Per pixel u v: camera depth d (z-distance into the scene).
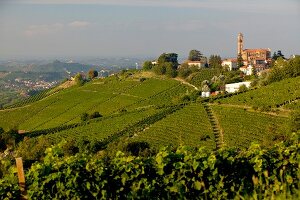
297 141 11.84
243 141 56.03
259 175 11.01
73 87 142.38
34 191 10.37
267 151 11.33
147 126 70.19
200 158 10.91
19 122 110.56
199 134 61.50
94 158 11.15
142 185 10.78
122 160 10.91
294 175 11.17
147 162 10.94
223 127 64.25
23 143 57.19
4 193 10.20
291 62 92.25
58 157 11.15
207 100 81.81
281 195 10.98
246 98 77.94
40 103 123.12
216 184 10.88
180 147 11.41
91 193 10.62
